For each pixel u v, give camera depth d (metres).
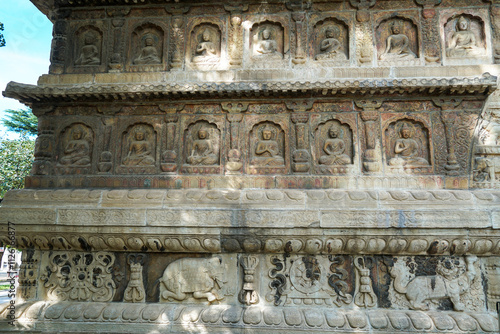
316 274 4.27
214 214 4.20
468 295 4.11
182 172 4.63
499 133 4.43
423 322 3.91
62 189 4.60
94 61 5.00
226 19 4.98
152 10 5.07
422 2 4.77
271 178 4.51
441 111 4.52
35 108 4.85
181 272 4.34
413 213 4.06
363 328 3.93
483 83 4.20
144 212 4.27
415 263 4.23
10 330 4.17
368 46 4.74
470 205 4.09
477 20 4.75
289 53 4.81
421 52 4.68
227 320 4.02
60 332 4.14
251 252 4.33
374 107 4.59
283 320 4.01
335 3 4.88
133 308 4.22
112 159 4.73
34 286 4.48
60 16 5.11
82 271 4.47
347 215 4.09
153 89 4.48
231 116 4.71
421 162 4.45
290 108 4.65
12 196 4.50
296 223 4.11
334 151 4.55
